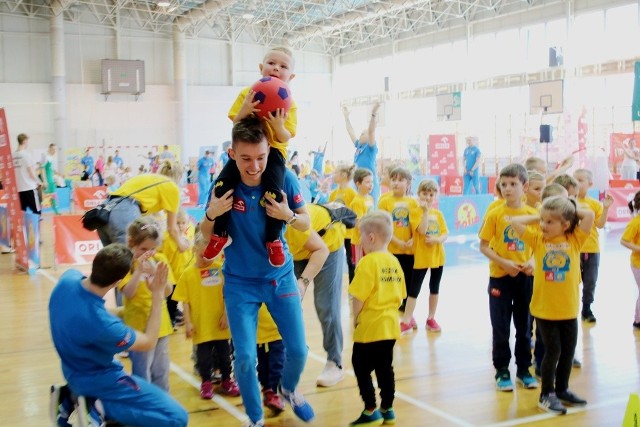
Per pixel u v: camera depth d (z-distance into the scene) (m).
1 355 5.84
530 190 5.12
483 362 5.41
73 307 3.26
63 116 27.27
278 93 3.24
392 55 30.98
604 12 21.78
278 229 3.35
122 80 28.14
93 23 28.38
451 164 21.03
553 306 4.22
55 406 3.41
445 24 27.97
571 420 4.13
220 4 26.22
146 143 29.44
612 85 21.72
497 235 4.75
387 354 4.07
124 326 3.34
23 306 7.75
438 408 4.37
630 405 3.09
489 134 25.89
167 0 26.88
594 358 5.45
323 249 3.91
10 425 4.24
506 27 25.27
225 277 3.54
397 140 30.70
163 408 3.42
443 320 6.90
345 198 7.54
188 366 5.44
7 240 11.54
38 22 27.12
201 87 30.69
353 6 27.66
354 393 4.71
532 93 20.03
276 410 4.32
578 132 19.89
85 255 10.57
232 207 3.30
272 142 3.36
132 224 4.01
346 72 34.28
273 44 32.38
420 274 6.35
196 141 30.73
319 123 34.16
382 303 4.03
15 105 26.91
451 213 13.55
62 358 3.35
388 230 4.11
